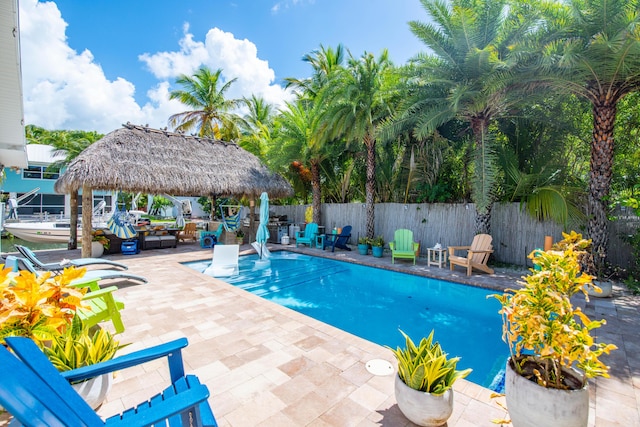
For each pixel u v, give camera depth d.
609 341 3.67
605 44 5.12
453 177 10.13
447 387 2.14
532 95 7.27
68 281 2.07
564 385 1.88
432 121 7.64
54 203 22.83
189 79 19.48
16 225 12.96
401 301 6.13
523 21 6.58
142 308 4.71
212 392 2.59
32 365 1.40
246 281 7.48
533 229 8.03
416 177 10.68
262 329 3.91
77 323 2.59
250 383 2.72
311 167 13.45
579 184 7.59
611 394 2.63
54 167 22.20
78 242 11.96
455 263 7.37
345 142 12.05
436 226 10.03
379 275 8.00
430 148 10.14
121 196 23.72
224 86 20.58
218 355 3.22
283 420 2.26
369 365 3.05
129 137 10.00
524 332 1.93
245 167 12.58
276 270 8.54
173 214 30.30
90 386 2.12
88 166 8.09
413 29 7.48
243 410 2.37
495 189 8.08
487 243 7.35
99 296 3.42
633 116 7.07
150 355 1.83
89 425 1.36
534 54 6.01
